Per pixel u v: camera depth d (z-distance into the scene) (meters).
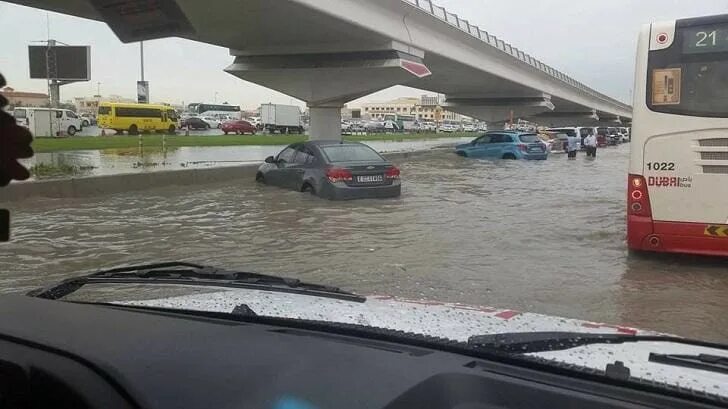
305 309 2.49
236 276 3.22
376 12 28.00
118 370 1.41
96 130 65.88
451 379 1.56
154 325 1.83
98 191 13.98
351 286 6.50
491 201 13.88
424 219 11.08
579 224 10.73
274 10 22.09
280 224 10.41
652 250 7.70
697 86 7.36
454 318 2.49
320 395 1.39
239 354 1.61
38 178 14.36
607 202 13.94
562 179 19.86
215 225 10.34
